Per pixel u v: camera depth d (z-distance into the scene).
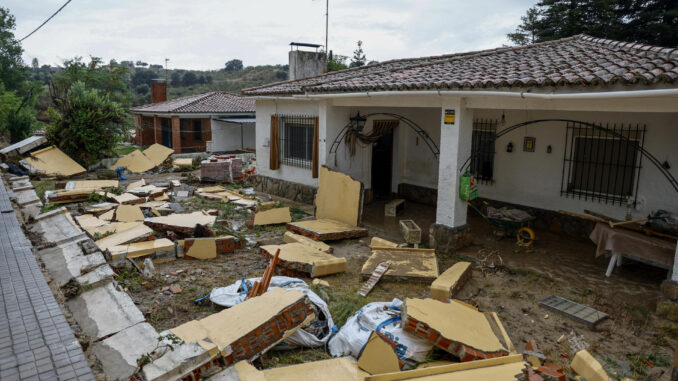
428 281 6.91
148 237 7.98
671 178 7.85
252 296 5.45
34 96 39.91
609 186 9.01
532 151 10.09
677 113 7.82
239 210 11.30
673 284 5.91
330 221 10.06
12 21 39.25
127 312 4.55
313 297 5.47
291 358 4.65
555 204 9.85
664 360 4.93
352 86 9.33
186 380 3.65
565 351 5.09
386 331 4.72
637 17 23.42
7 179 11.85
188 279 6.76
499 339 4.80
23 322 3.87
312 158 12.01
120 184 15.13
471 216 11.35
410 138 12.74
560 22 25.25
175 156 24.12
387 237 9.48
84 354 3.50
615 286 6.96
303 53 17.33
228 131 28.00
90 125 18.12
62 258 5.81
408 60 13.97
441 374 3.96
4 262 5.39
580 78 6.29
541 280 7.19
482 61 9.73
